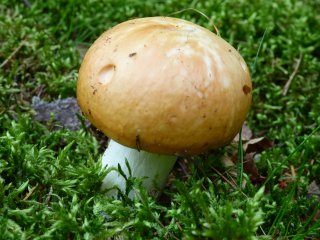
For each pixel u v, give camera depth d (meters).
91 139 0.24
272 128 0.28
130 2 0.35
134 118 0.16
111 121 0.16
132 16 0.34
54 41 0.30
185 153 0.16
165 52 0.16
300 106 0.29
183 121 0.16
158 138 0.16
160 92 0.15
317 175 0.24
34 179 0.20
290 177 0.24
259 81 0.30
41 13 0.33
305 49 0.32
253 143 0.26
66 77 0.27
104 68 0.17
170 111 0.15
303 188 0.23
